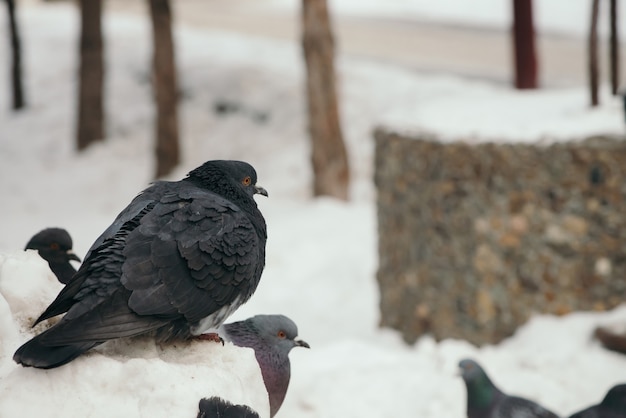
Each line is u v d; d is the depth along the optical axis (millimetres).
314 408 9984
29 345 3379
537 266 11883
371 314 14594
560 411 10242
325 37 19703
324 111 19875
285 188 21297
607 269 11695
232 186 4621
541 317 11906
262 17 38562
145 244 3934
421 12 38062
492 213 11961
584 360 10930
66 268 5906
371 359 11297
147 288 3809
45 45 32656
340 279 15688
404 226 13164
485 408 9023
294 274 15820
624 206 11578
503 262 12000
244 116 25531
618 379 10641
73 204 22578
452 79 26859
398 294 13414
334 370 10766
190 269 4012
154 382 3654
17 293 4094
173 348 4215
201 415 3592
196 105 26062
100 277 3721
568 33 33125
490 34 34000
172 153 23062
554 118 12961
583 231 11719
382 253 13875
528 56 18984
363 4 39375
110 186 23469
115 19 35312
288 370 6586
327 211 18781
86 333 3523
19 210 22219
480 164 11961
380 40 32656
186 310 3973
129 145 25375
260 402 4230
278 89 26406
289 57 29422
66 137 26344
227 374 3949
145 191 4332
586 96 14578
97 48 25266
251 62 28500
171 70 22797
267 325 6477
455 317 12375
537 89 19109
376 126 13914
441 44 32062
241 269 4246
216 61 28406
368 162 22531
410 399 10125
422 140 12562
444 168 12211
